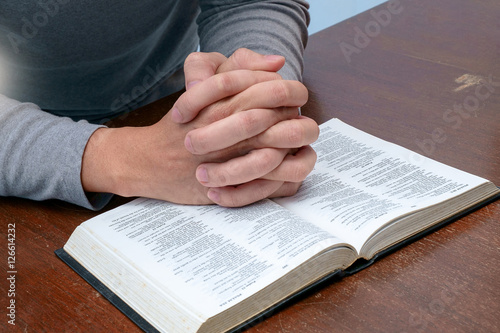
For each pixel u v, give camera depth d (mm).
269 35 940
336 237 578
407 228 618
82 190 702
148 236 622
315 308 536
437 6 1340
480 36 1165
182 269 560
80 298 567
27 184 716
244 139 644
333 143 814
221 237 606
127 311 542
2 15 920
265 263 552
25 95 1119
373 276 573
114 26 1049
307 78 1047
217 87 639
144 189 695
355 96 969
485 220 647
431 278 562
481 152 775
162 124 689
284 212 640
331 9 2309
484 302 526
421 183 686
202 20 1050
